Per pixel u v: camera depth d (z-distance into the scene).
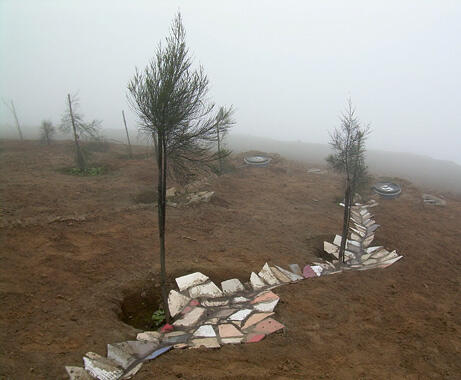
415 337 6.57
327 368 5.32
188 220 12.11
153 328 6.50
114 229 10.21
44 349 4.99
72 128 18.48
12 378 4.30
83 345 5.24
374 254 11.60
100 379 4.64
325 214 15.47
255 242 10.94
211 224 12.10
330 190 20.14
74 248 8.54
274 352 5.60
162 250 6.33
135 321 6.70
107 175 18.00
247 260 9.42
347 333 6.46
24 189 13.58
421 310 7.81
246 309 7.08
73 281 7.13
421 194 20.70
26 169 17.73
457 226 15.41
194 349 5.54
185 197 14.98
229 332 6.18
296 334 6.21
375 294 8.36
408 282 9.34
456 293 9.04
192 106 6.10
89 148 25.67
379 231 13.88
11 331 5.27
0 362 4.52
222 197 16.00
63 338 5.34
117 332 5.76
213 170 7.03
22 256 7.64
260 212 14.46
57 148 25.14
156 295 7.48
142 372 4.86
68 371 4.59
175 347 5.61
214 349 5.59
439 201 19.08
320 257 10.87
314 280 8.74
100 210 12.05
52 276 7.13
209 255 9.45
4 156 20.81
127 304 7.06
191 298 7.39
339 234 13.01
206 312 6.93
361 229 14.23
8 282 6.55
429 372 5.53
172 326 6.36
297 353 5.63
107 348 5.26
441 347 6.29
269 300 7.42
